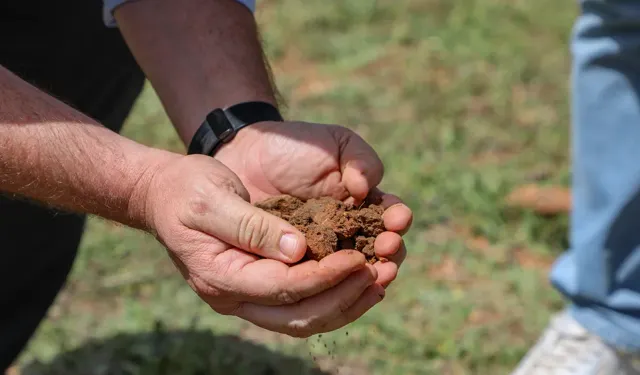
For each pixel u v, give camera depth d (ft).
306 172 3.75
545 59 9.41
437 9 10.78
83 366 5.08
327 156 3.74
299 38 9.93
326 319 3.44
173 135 7.59
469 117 8.07
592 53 4.46
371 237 3.62
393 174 6.91
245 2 4.09
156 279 5.72
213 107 3.92
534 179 6.91
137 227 3.62
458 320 5.32
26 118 3.51
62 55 4.43
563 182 6.81
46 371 5.05
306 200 3.76
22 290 4.63
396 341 5.19
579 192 4.62
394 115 8.09
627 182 4.47
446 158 7.27
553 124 7.90
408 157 7.18
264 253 3.43
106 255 5.97
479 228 6.29
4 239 4.47
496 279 5.70
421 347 5.15
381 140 7.55
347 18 10.46
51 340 5.27
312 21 10.30
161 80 4.00
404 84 8.73
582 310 4.76
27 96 3.55
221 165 3.56
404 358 5.12
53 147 3.51
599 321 4.72
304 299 3.44
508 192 6.70
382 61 9.42
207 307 5.46
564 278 4.76
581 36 4.52
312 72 9.16
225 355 5.08
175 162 3.55
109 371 5.06
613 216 4.52
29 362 5.12
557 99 8.47
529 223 6.29
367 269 3.41
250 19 4.10
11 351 4.72
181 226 3.47
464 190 6.67
